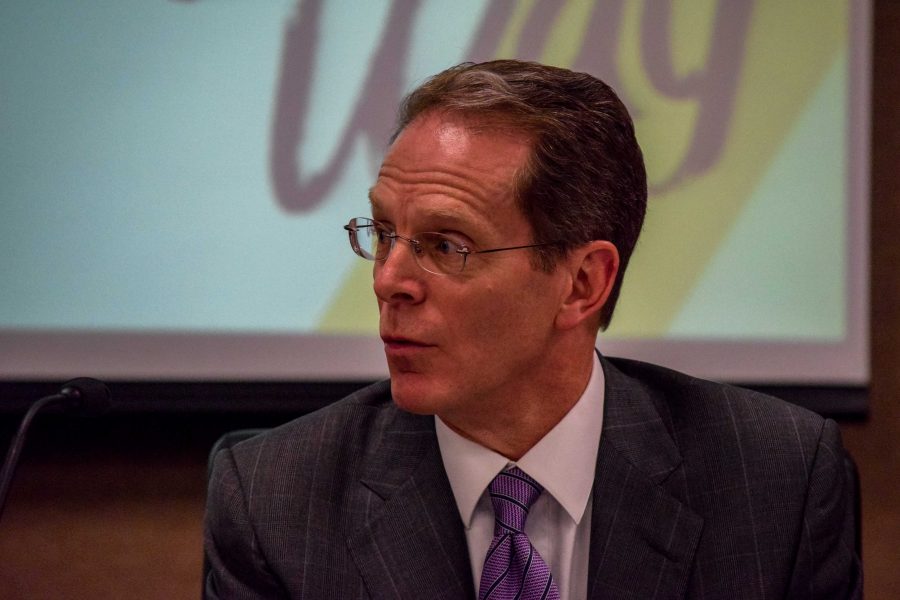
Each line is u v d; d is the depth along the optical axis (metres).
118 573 7.05
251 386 6.90
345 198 6.99
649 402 3.98
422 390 3.31
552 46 7.11
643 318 7.25
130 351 6.80
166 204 6.85
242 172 6.90
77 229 6.77
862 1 7.42
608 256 3.51
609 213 3.50
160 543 7.09
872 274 7.61
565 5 7.12
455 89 3.36
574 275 3.47
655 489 3.72
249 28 6.91
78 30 6.77
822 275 7.38
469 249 3.25
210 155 6.88
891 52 7.60
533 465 3.64
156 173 6.84
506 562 3.49
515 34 7.07
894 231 7.58
